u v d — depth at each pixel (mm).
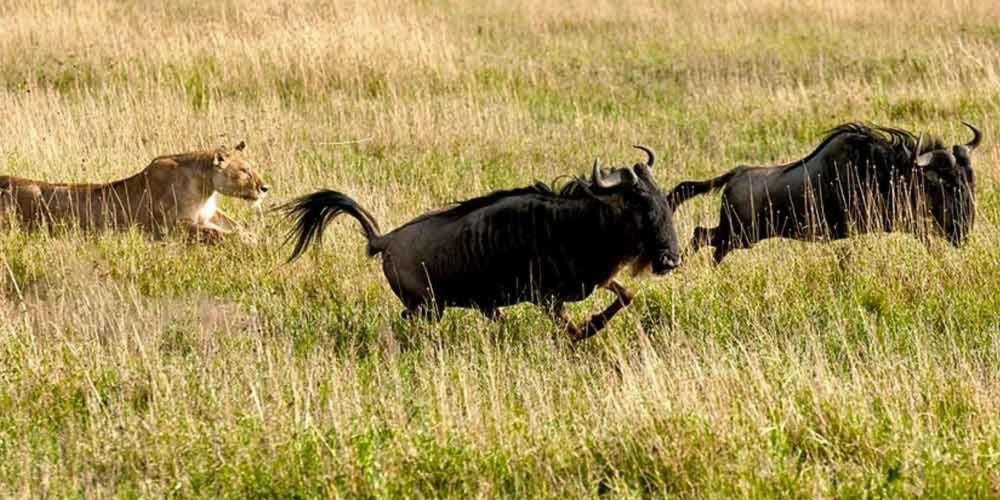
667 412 17703
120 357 21000
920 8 62875
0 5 57156
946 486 16156
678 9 66812
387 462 16922
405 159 37938
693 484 16438
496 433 17734
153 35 52250
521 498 16500
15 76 47406
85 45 50531
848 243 26781
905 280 24969
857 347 22203
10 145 35875
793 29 60906
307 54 48375
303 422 18156
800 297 24594
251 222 31719
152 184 30031
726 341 22453
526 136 40656
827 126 42375
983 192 32438
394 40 50938
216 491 16891
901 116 43719
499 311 23406
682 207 31891
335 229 29078
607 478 16734
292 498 16641
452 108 43500
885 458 17125
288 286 26156
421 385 20281
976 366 20969
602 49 57656
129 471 17469
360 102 44844
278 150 37594
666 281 25609
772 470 16594
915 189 26109
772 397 18766
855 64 52031
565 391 19719
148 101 41750
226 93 46625
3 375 20234
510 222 22266
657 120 44031
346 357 21906
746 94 46688
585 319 24125
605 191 21750
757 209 27188
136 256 27625
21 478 16891
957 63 50344
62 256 27062
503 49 57344
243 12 55688
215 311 25531
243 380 20219
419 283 22969
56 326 22328
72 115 39781
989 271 25406
